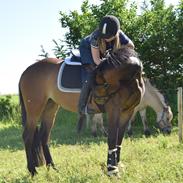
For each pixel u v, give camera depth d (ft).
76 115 64.59
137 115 58.49
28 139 26.40
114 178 22.91
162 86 59.06
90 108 24.48
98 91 23.22
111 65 22.63
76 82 25.54
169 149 32.09
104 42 23.61
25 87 26.68
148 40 57.11
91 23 60.03
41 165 26.96
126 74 22.53
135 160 28.22
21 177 25.58
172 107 57.11
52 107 27.78
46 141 27.78
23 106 27.17
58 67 26.43
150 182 21.88
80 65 25.76
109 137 23.08
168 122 47.29
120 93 22.77
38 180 24.29
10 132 58.08
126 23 58.54
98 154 31.40
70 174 24.79
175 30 57.16
